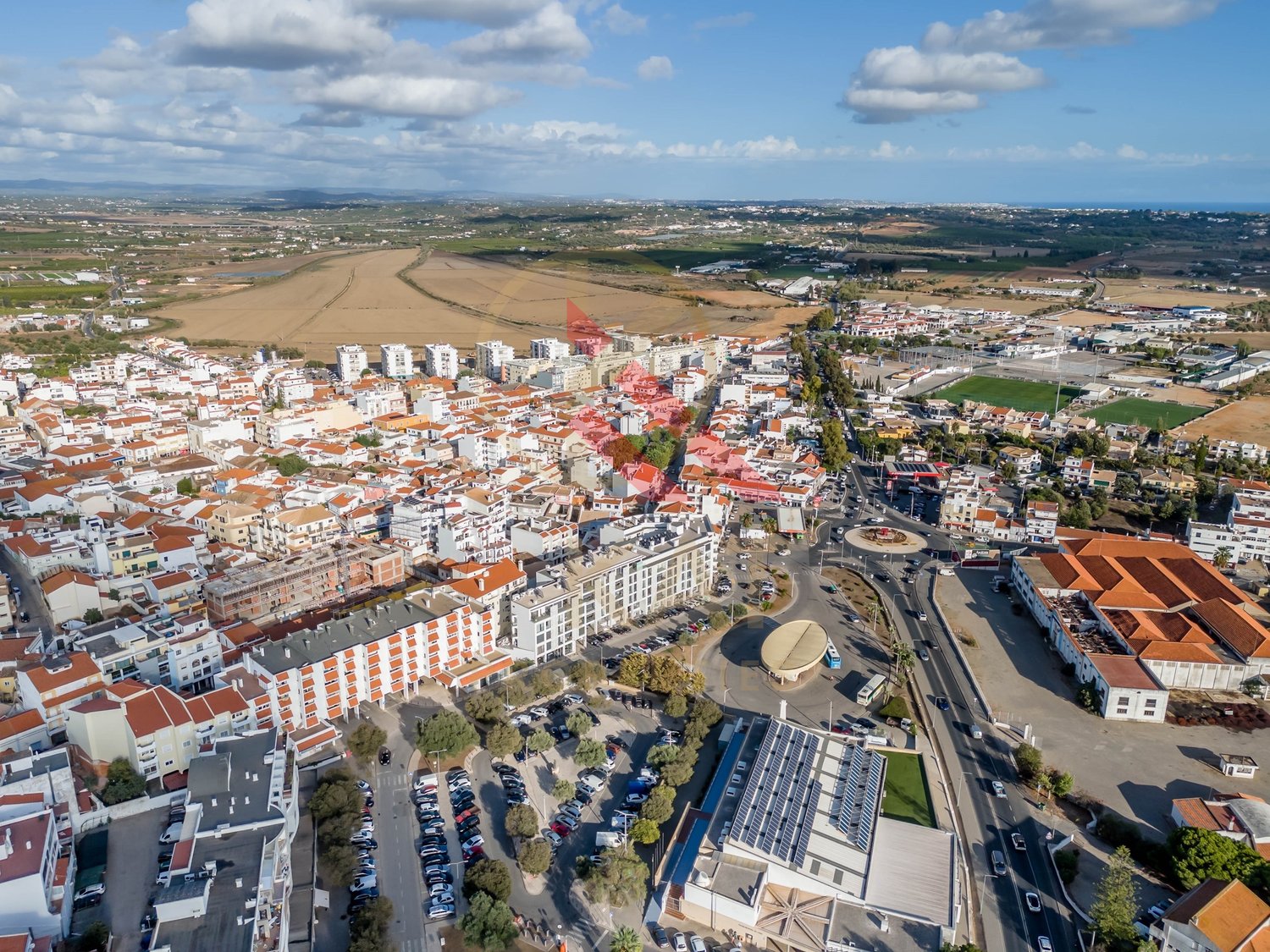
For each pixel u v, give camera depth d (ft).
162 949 553.64
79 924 617.21
